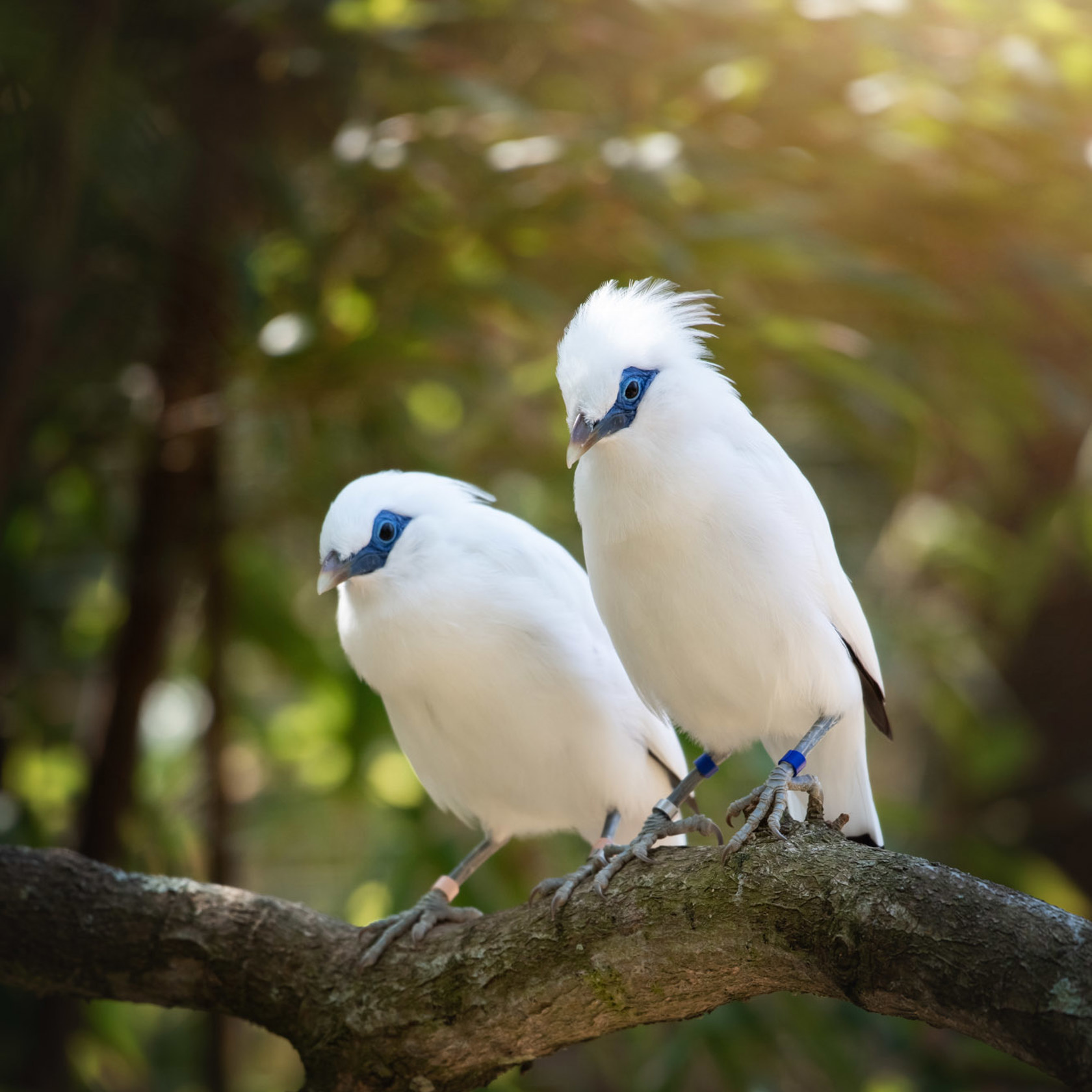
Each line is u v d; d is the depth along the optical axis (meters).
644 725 7.51
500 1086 10.12
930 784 15.30
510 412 11.22
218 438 11.12
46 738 12.09
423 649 6.96
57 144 9.02
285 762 12.46
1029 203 10.73
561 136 9.62
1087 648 14.38
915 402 9.77
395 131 9.95
